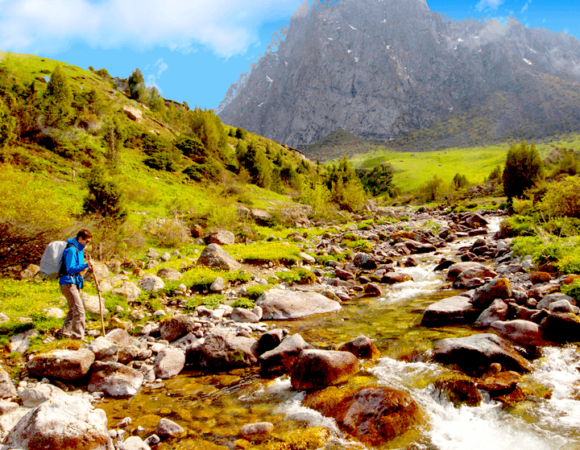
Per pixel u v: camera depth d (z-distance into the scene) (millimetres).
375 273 16062
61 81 45312
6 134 26047
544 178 45531
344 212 42281
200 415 5766
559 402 5445
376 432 4914
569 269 10648
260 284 13695
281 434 5086
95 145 36781
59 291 10812
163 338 8992
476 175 154125
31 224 12086
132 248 17828
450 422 5215
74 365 6656
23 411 5398
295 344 7578
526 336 7465
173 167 43562
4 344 7312
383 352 7617
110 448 4551
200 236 22703
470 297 10266
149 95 77875
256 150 60281
